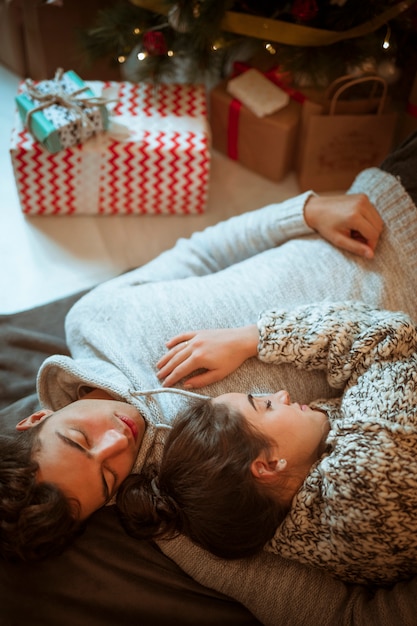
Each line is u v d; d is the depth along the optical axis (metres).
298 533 0.89
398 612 0.86
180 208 1.55
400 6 1.30
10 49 1.72
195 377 0.99
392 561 0.87
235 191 1.61
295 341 0.98
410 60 1.51
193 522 0.89
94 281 1.45
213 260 1.24
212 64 1.51
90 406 0.93
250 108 1.49
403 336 0.94
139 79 1.53
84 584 0.97
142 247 1.51
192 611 0.98
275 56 1.50
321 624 0.91
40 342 1.28
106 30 1.42
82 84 1.44
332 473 0.84
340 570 0.91
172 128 1.46
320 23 1.38
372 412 0.89
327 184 1.59
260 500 0.88
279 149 1.53
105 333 1.04
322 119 1.43
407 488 0.82
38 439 0.88
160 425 0.96
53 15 1.53
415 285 1.08
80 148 1.39
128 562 1.00
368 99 1.45
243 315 1.05
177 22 1.32
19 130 1.41
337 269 1.10
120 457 0.90
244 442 0.88
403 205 1.12
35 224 1.53
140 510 0.91
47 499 0.84
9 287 1.42
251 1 1.42
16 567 0.95
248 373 1.00
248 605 0.94
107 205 1.52
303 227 1.17
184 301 1.06
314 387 1.03
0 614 0.94
